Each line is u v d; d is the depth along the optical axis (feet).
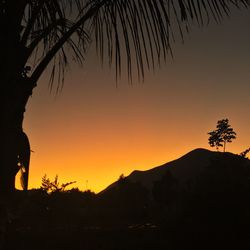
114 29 11.80
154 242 34.86
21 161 11.76
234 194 37.14
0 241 11.07
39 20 13.39
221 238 34.73
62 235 31.50
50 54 11.80
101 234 35.70
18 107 11.49
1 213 11.09
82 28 12.65
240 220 35.35
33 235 28.48
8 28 11.35
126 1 11.68
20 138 11.66
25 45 11.82
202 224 36.45
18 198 11.66
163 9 11.35
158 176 566.77
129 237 35.91
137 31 11.53
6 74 11.28
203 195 38.14
